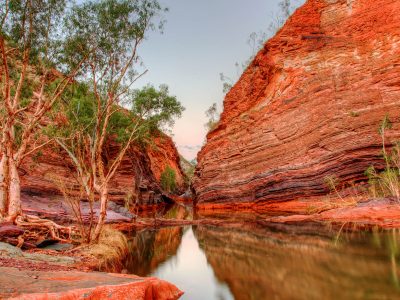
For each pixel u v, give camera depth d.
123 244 12.64
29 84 17.06
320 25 33.84
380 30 28.05
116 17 13.22
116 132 28.23
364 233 13.65
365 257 9.48
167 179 66.62
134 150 42.38
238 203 34.44
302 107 30.50
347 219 17.77
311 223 18.25
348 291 6.50
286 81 33.38
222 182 37.69
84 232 11.48
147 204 43.00
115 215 20.38
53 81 17.58
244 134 36.78
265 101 35.91
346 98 27.30
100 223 11.55
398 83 25.14
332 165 25.62
